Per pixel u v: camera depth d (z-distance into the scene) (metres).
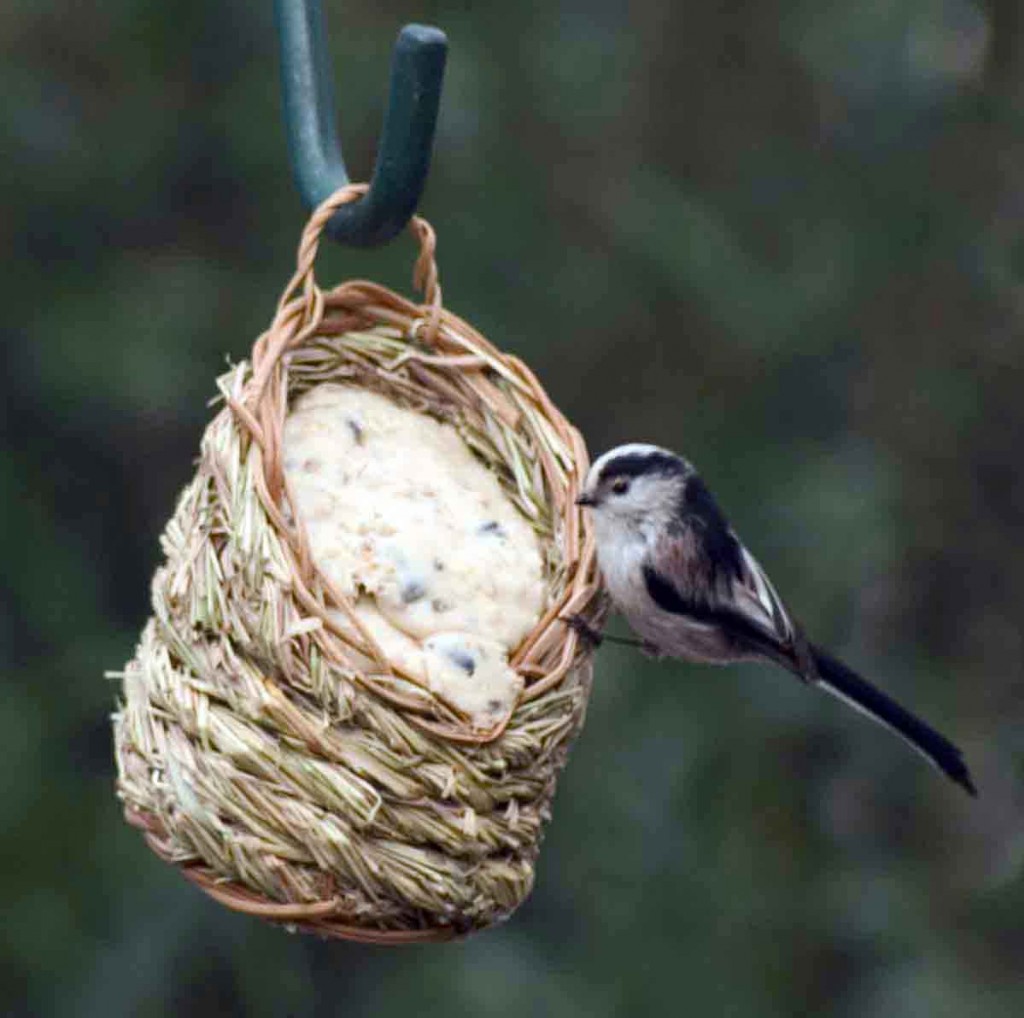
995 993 11.99
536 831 6.45
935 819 12.73
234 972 11.51
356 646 6.12
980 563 13.34
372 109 12.50
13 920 11.28
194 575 6.30
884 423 13.16
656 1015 11.59
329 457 6.58
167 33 12.63
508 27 13.03
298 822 6.12
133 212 12.79
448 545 6.46
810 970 11.95
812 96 13.56
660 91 13.38
